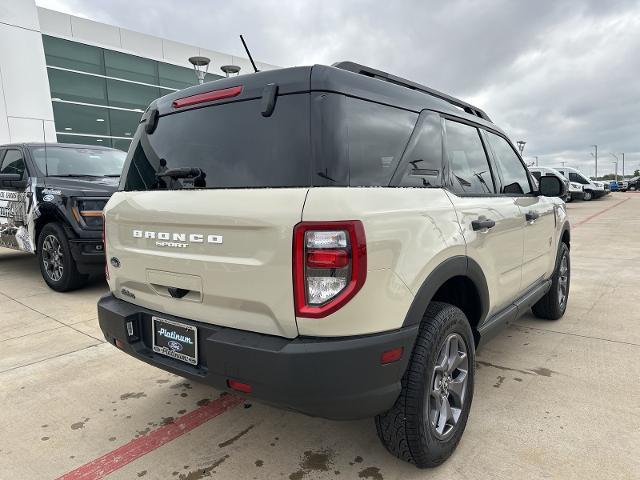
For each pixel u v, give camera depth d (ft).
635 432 8.46
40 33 50.60
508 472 7.43
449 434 7.68
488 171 10.31
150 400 10.05
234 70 30.68
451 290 8.79
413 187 7.45
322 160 6.21
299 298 6.06
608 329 14.11
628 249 29.55
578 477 7.27
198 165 7.45
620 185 160.56
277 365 6.05
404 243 6.59
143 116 8.86
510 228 10.04
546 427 8.69
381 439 7.35
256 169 6.73
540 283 12.96
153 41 62.90
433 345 7.11
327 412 6.20
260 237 6.29
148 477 7.52
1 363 11.90
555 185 11.85
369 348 6.14
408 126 7.73
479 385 10.48
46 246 18.76
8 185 20.29
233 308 6.78
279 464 7.80
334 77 6.61
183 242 7.25
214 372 6.74
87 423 9.14
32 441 8.54
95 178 19.95
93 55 57.47
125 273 8.46
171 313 7.73
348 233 5.94
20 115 49.55
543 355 12.15
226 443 8.43
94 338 13.60
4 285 20.13
